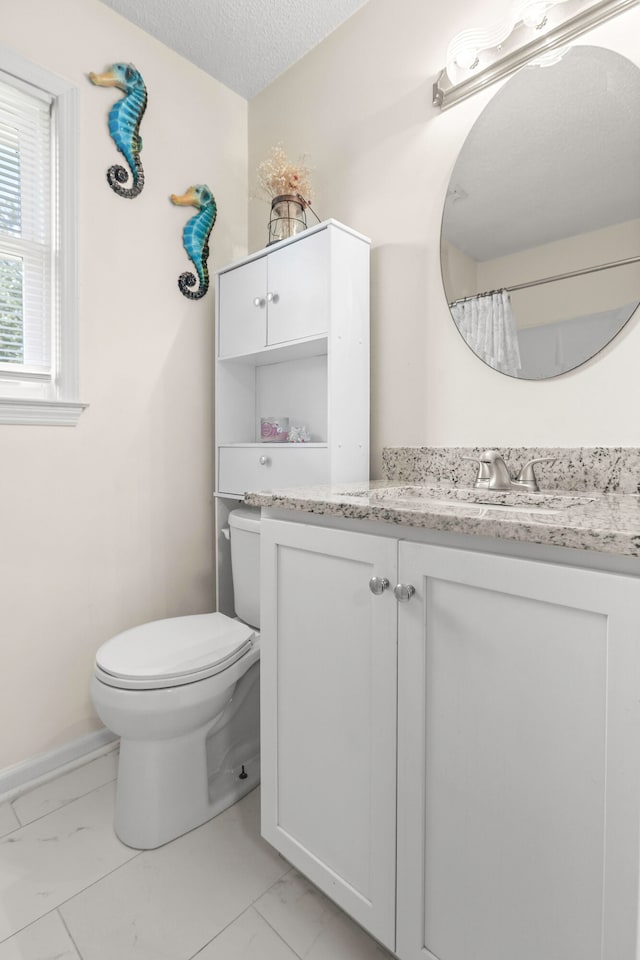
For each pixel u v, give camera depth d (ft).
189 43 5.75
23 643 4.77
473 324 4.41
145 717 3.76
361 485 4.51
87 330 5.14
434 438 4.73
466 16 4.45
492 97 4.27
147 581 5.74
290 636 3.34
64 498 5.04
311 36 5.67
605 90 3.67
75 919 3.32
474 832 2.42
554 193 3.93
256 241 6.62
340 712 3.02
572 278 3.84
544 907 2.20
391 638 2.71
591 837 2.06
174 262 5.91
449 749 2.50
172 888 3.58
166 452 5.89
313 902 3.49
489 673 2.35
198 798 4.21
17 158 4.78
